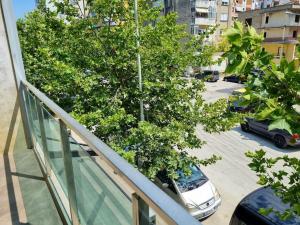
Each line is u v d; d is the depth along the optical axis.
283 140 11.71
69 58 6.61
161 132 6.12
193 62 7.14
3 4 3.91
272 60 1.38
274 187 2.15
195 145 6.95
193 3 36.78
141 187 0.84
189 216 0.67
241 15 40.06
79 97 6.48
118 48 6.48
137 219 0.98
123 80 7.00
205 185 7.61
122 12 6.59
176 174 6.69
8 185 3.17
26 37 9.91
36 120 3.45
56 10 6.66
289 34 34.47
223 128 6.72
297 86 1.38
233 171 9.70
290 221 3.23
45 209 2.66
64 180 2.31
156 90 6.95
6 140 4.13
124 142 6.30
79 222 2.00
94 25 6.80
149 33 6.66
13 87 4.12
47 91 6.94
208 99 21.00
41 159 3.53
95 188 1.51
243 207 3.91
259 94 1.48
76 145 1.70
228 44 1.38
